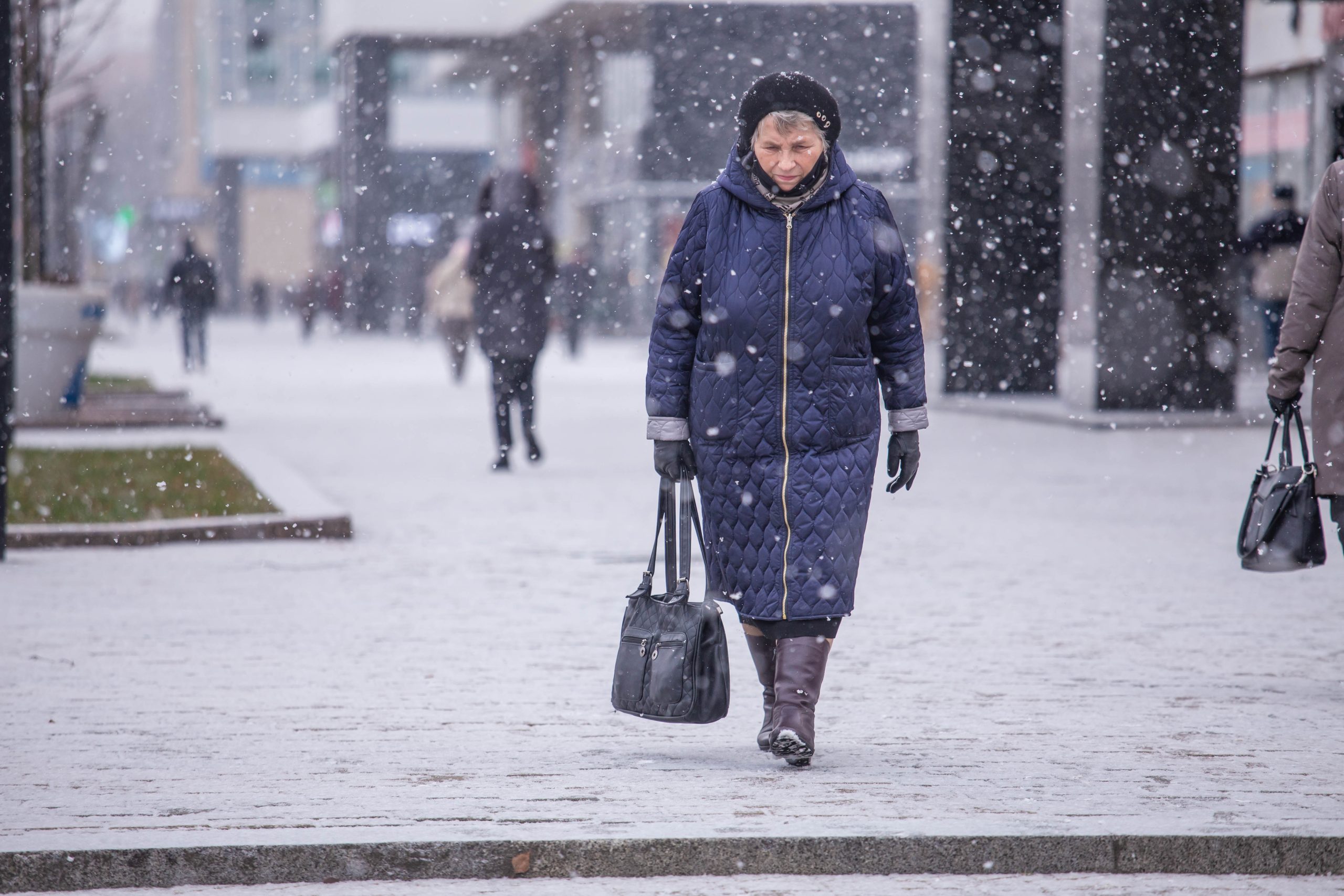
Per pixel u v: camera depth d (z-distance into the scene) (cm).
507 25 13725
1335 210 1605
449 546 2767
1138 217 5119
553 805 1295
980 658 1889
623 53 12950
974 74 5925
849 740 1526
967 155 5938
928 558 2612
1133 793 1326
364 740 1522
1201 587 2347
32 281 5216
